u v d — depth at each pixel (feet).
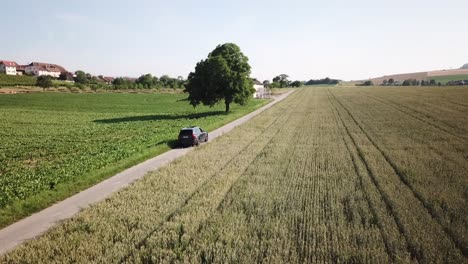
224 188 57.98
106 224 44.01
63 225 44.50
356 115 178.09
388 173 64.80
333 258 34.14
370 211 46.32
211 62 190.19
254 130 133.69
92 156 84.84
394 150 86.33
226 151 91.40
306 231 40.16
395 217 43.88
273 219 44.01
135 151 90.17
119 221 45.16
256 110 226.99
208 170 71.31
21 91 372.79
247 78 201.67
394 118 156.56
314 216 44.57
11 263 35.32
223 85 194.18
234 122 163.22
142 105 282.15
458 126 123.44
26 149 101.50
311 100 314.14
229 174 67.41
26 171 73.00
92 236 40.70
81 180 64.28
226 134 123.65
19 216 48.55
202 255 36.06
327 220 43.42
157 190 58.34
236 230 41.09
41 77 422.82
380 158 77.56
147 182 63.05
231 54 201.67
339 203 49.24
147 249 37.09
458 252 34.27
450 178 60.03
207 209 48.57
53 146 105.40
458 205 46.57
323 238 38.22
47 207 52.65
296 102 293.84
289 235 39.22
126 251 36.73
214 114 196.34
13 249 38.83
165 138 112.27
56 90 405.18
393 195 51.65
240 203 50.19
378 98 294.25
